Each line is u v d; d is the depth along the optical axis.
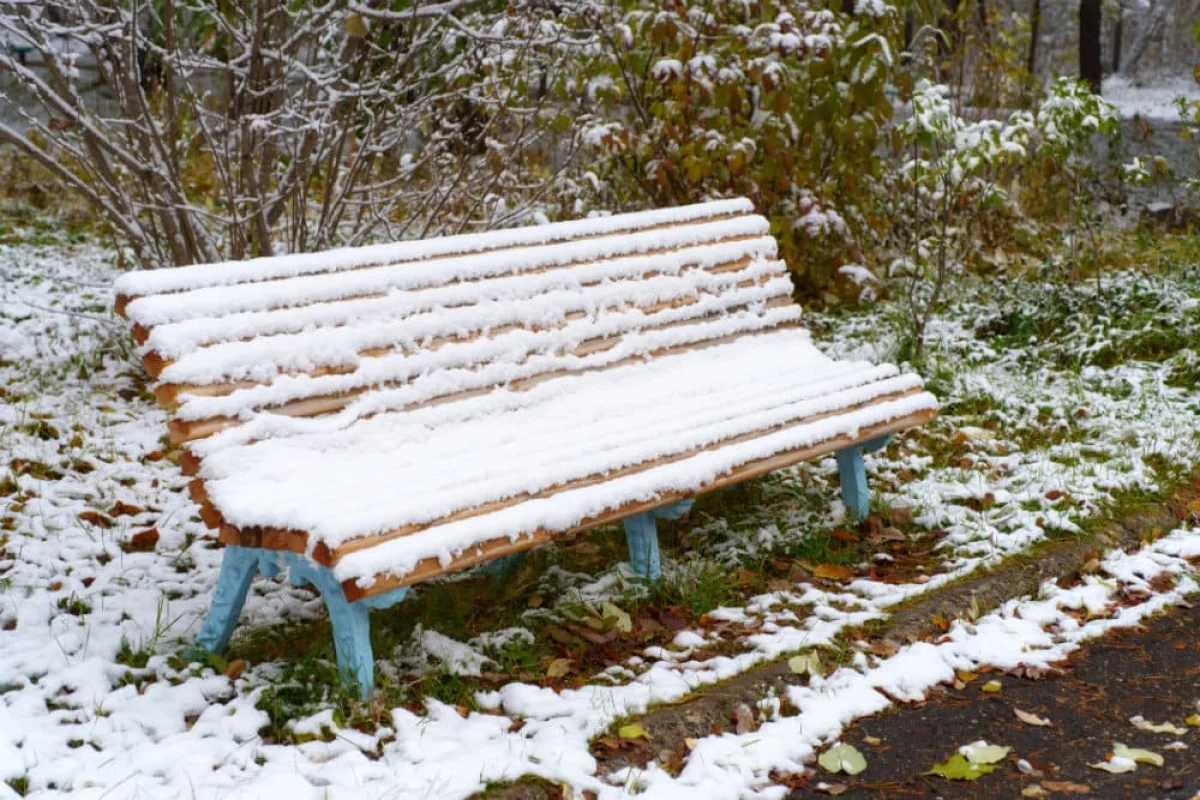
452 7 4.97
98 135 5.01
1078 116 6.48
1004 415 5.71
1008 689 3.53
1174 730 3.27
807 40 6.61
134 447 5.11
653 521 3.98
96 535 4.33
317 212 7.08
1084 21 12.66
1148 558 4.39
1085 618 3.99
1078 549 4.34
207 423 3.25
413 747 2.99
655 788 2.90
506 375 3.95
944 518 4.65
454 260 3.96
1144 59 16.11
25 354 6.05
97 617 3.68
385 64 6.15
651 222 4.69
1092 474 4.95
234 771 2.87
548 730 3.11
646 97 7.43
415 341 3.76
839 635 3.71
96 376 5.90
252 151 5.23
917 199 6.87
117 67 5.12
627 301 4.43
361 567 2.94
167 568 4.09
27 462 4.82
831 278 7.48
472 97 5.79
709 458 3.84
